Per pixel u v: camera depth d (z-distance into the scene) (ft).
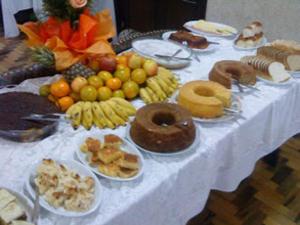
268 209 5.85
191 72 4.95
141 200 2.87
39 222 2.52
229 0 9.00
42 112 3.51
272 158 6.70
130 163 3.03
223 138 3.68
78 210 2.60
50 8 3.93
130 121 3.64
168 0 10.52
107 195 2.83
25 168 3.04
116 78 4.02
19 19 11.28
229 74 4.49
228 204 5.89
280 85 4.70
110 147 3.17
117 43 5.67
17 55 10.45
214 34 6.20
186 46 5.49
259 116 4.15
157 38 5.82
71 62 3.99
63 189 2.66
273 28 8.46
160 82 4.23
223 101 3.94
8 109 3.48
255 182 6.39
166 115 3.56
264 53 5.30
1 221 2.37
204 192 3.75
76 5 3.83
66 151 3.28
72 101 3.79
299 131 5.47
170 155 3.29
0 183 2.85
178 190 3.30
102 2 10.14
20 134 3.27
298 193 6.22
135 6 11.48
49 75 4.66
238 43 5.83
